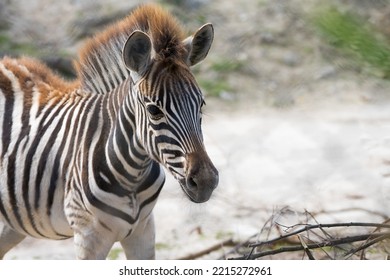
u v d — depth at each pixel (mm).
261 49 19062
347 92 17844
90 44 7609
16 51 17844
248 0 20500
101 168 7012
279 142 15109
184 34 7027
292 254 9734
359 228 10555
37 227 7691
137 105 6742
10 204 7672
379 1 17938
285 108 17250
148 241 7582
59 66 17609
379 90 17828
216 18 19625
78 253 7219
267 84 18141
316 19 9234
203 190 6297
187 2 19719
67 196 7285
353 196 12156
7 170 7629
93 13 19016
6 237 8578
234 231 10891
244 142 15102
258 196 12297
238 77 18297
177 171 6441
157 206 12062
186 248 10367
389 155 14016
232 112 17000
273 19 19906
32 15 19047
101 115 7262
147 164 7078
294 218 11125
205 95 17625
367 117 16531
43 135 7527
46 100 7789
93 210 7055
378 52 8555
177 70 6523
